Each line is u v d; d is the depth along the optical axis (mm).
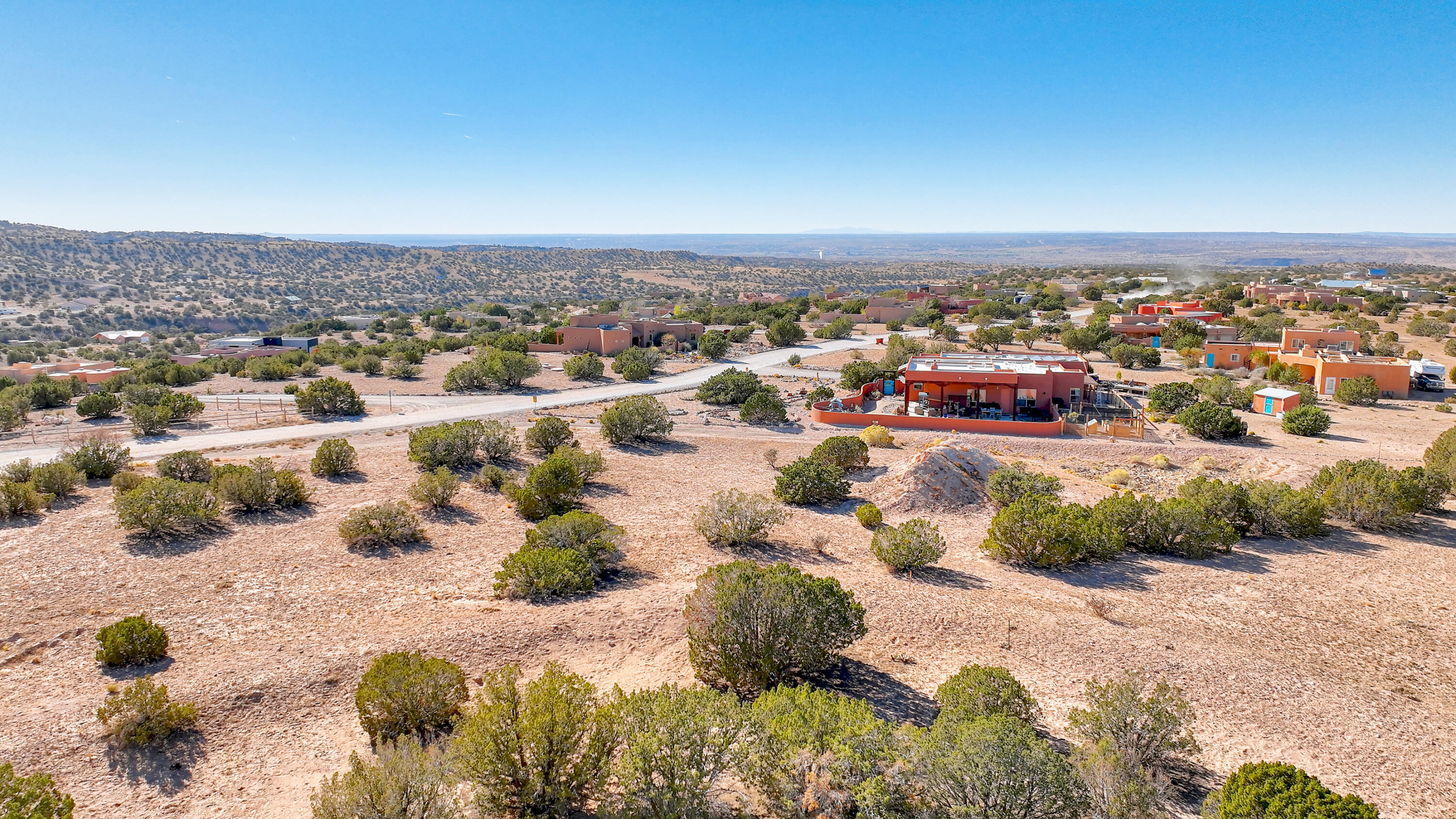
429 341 89625
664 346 84938
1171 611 20172
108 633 15992
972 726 11555
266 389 59406
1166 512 25391
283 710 14414
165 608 18984
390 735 13484
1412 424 47469
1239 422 42906
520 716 12164
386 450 37875
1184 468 37625
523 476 33281
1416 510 28812
